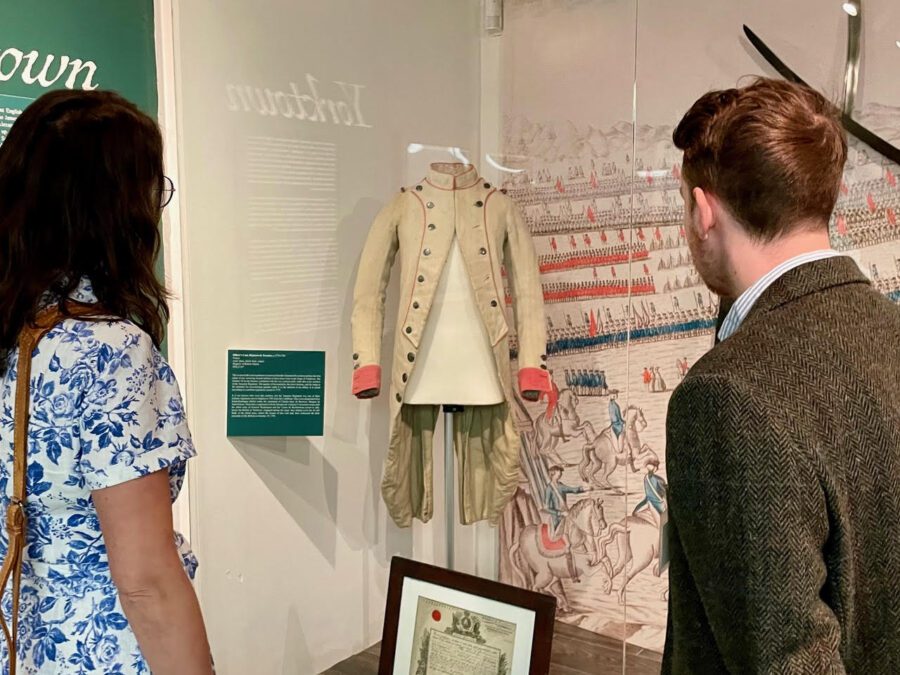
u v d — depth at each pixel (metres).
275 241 1.98
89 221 0.91
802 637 0.68
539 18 2.22
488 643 1.81
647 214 2.11
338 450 2.18
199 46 1.79
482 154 2.33
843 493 0.71
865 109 1.79
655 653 2.19
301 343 2.06
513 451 2.07
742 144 0.81
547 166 2.27
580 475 2.32
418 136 2.22
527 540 2.45
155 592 0.89
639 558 2.21
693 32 1.99
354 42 2.06
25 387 0.89
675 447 0.76
